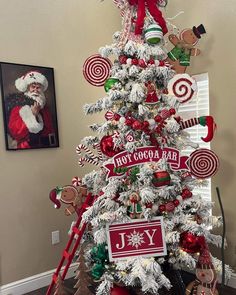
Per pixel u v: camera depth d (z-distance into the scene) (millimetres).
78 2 2809
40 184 2611
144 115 1903
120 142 1888
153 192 1843
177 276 2133
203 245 1867
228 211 2438
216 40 2439
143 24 1949
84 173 2859
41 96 2590
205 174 1986
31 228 2566
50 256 2666
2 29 2404
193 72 2604
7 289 2426
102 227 1873
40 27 2596
